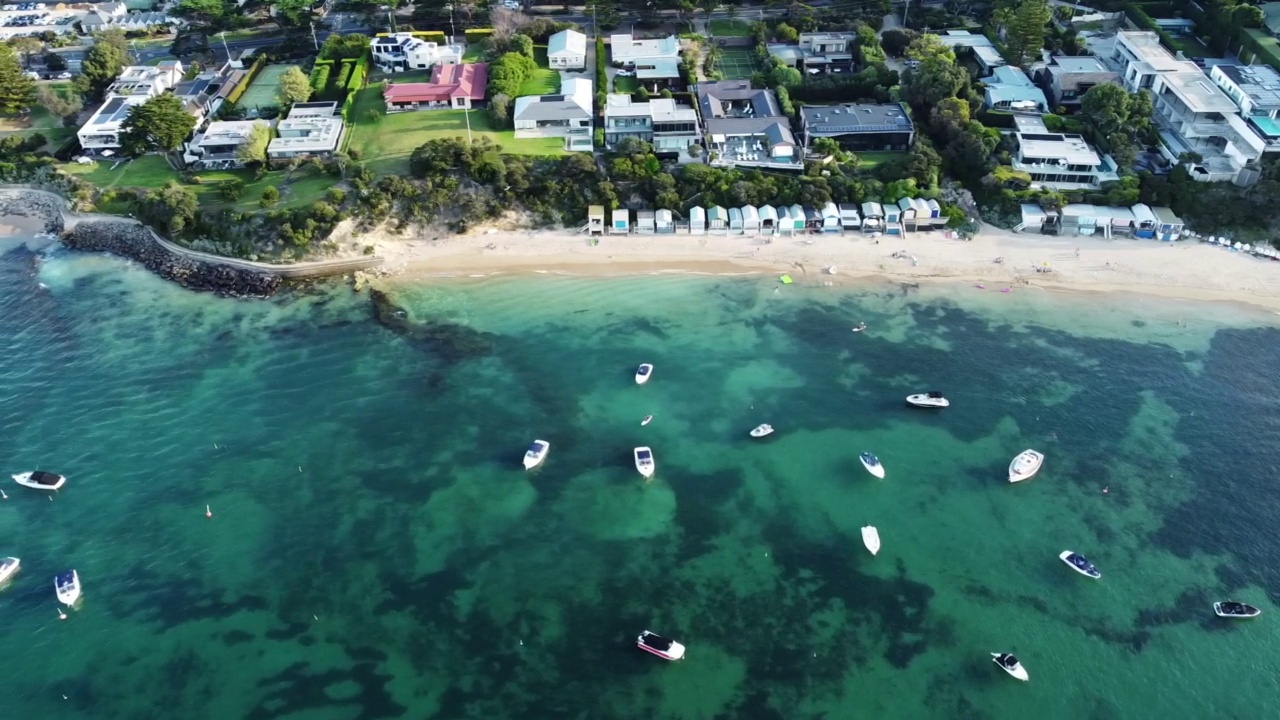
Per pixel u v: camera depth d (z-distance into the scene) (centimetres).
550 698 8512
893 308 13325
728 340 12781
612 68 17925
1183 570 9662
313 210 14125
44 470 10756
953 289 13662
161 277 14025
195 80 17812
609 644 8981
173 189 14475
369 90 17288
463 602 9381
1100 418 11488
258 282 13775
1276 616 9194
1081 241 14450
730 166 15300
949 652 8925
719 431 11381
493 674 8719
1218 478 10669
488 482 10688
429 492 10556
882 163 15538
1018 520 10250
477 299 13538
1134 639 9019
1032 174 15025
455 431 11350
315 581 9569
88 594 9412
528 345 12694
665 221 14612
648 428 11412
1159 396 11781
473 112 16575
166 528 10119
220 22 19100
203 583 9544
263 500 10456
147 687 8575
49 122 17200
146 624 9131
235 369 12275
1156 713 8425
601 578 9631
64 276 14075
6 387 11938
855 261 14188
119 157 15988
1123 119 15400
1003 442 11200
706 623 9181
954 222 14662
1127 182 14638
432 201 14562
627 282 13862
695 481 10731
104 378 12112
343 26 19975
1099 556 9825
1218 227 14425
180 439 11212
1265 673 8738
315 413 11588
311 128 15575
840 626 9156
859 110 16175
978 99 16138
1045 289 13625
